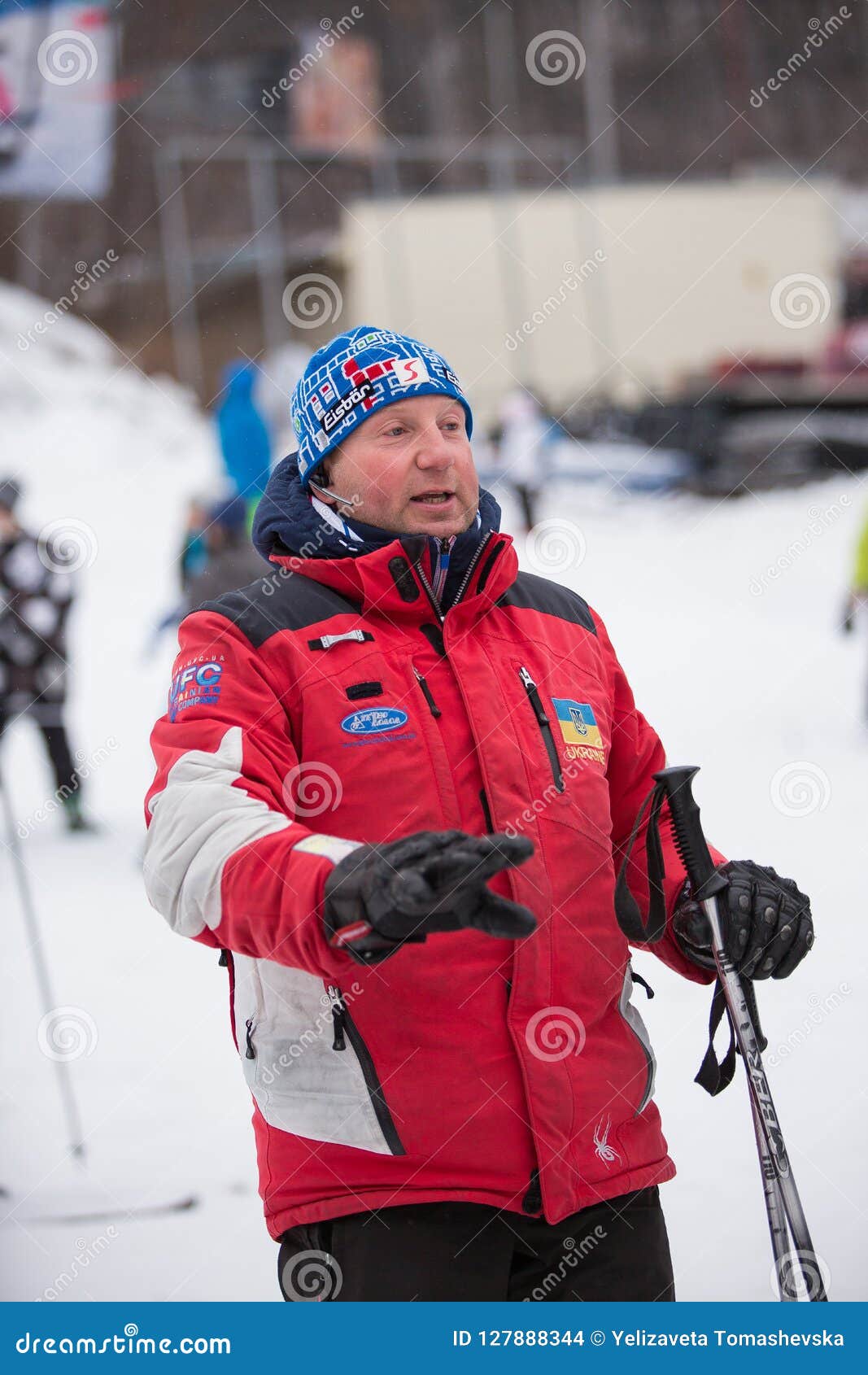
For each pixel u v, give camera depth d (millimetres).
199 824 1781
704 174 28156
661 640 12039
